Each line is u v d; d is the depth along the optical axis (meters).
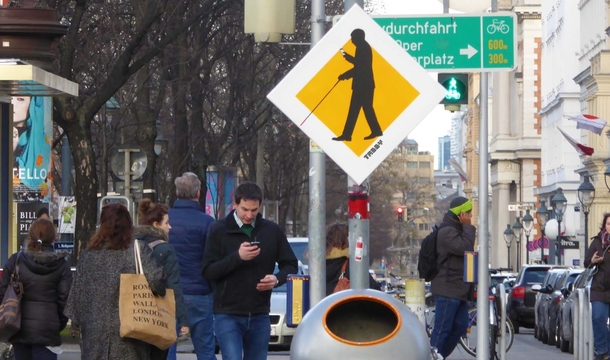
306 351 9.95
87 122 39.59
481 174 21.14
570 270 46.84
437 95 11.70
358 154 11.70
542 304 49.03
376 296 10.32
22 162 42.69
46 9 24.70
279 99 11.68
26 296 18.89
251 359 17.88
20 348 19.06
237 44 59.41
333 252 20.69
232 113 65.94
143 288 15.42
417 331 10.05
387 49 11.73
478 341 20.27
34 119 42.81
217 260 17.58
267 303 17.77
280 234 17.80
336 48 11.71
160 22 46.69
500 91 192.75
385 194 196.62
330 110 11.70
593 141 110.44
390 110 11.71
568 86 136.88
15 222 41.91
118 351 15.40
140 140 49.34
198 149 59.03
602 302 28.73
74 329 16.48
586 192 72.19
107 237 15.53
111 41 48.78
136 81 50.91
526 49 183.38
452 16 16.41
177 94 53.69
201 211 20.91
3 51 24.58
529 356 37.25
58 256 18.94
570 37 136.88
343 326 10.42
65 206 50.41
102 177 54.50
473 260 22.86
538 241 141.12
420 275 25.28
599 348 28.86
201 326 20.70
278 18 15.37
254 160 88.25
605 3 109.56
